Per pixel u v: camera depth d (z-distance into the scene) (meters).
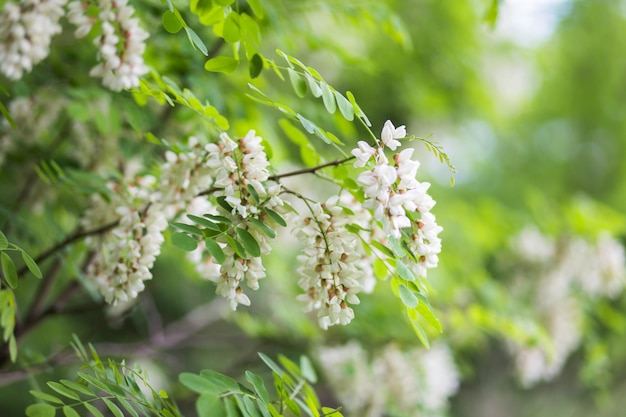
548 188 4.99
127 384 1.44
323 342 2.05
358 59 1.87
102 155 1.79
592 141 5.07
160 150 1.76
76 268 1.64
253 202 1.40
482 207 2.58
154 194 1.50
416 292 1.41
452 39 2.90
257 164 1.41
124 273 1.47
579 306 2.45
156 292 3.76
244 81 1.72
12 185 1.90
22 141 1.76
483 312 2.03
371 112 3.45
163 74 1.70
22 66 1.51
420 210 1.39
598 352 2.53
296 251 2.54
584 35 4.94
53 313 1.81
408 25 2.80
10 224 1.79
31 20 1.49
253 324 2.18
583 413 4.68
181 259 2.18
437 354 2.04
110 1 1.50
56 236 1.77
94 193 1.61
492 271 2.84
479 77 3.41
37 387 1.63
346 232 1.40
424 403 2.01
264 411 1.38
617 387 4.11
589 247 2.35
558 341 2.40
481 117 3.99
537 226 2.49
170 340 2.24
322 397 2.41
